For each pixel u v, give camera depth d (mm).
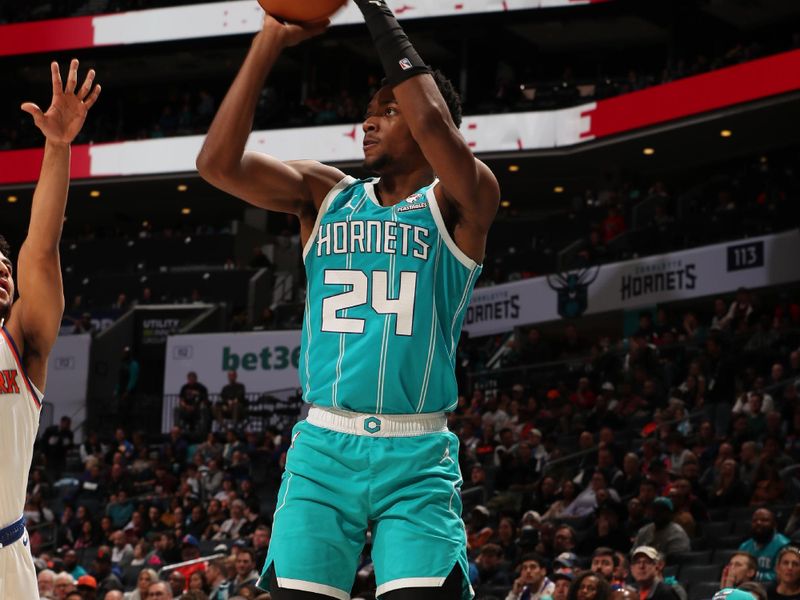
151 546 16938
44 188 3723
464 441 18906
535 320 24578
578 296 24016
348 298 3445
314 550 3285
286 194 3613
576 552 12641
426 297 3432
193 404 24141
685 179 30047
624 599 8047
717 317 20641
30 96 36875
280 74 35969
